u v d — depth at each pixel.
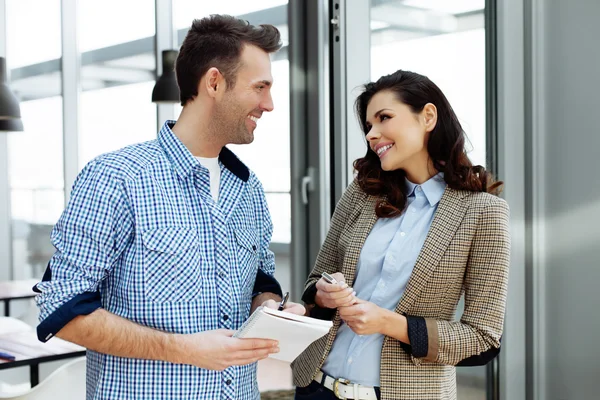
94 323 1.32
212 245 1.46
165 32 5.28
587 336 3.48
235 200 1.53
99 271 1.36
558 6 3.51
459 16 3.39
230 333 1.39
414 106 1.74
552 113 3.56
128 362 1.39
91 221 1.35
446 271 1.69
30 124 5.20
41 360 2.83
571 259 3.53
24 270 5.23
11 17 5.16
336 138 2.98
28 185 5.19
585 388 3.49
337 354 1.79
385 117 1.76
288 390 4.07
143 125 5.34
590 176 3.45
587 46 3.44
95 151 5.31
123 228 1.38
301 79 3.70
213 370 1.41
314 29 3.65
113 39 5.23
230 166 1.56
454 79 3.38
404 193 1.82
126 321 1.35
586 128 3.46
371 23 3.01
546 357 3.61
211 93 1.45
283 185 3.79
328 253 1.94
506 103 3.49
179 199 1.43
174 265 1.39
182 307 1.40
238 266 1.51
